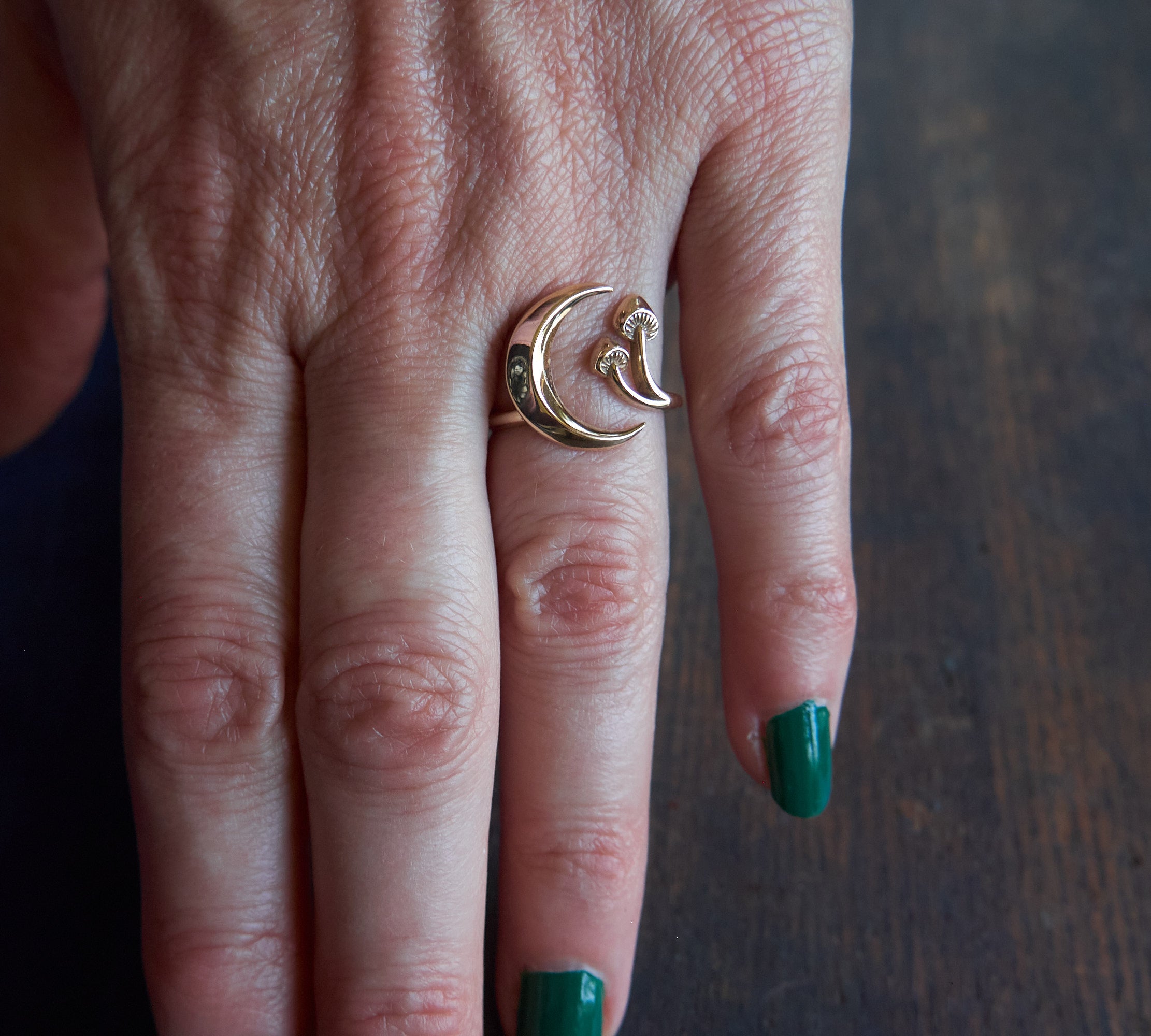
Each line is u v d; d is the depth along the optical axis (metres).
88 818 0.18
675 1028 0.17
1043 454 0.20
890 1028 0.17
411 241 0.16
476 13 0.16
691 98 0.16
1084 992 0.17
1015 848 0.18
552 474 0.16
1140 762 0.18
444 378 0.16
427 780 0.15
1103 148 0.23
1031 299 0.22
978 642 0.19
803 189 0.16
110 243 0.16
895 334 0.21
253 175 0.16
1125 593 0.19
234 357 0.16
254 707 0.16
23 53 0.18
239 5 0.16
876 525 0.20
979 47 0.24
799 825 0.18
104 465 0.20
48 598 0.19
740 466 0.16
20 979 0.17
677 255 0.17
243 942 0.16
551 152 0.16
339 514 0.16
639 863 0.16
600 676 0.16
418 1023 0.15
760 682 0.16
